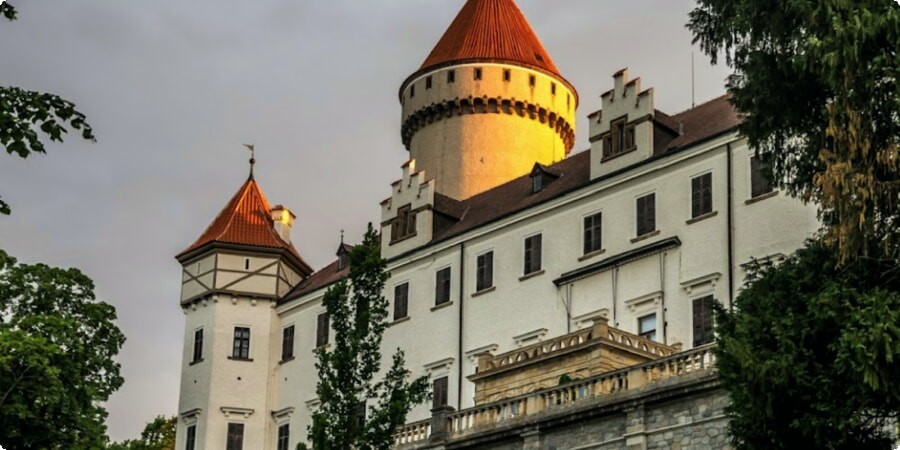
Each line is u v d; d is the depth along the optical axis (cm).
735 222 6312
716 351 3931
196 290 8875
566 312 6906
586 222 6975
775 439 3734
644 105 6919
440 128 9238
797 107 4019
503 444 5788
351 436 5003
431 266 7744
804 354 3706
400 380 5247
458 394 7312
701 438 5034
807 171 4038
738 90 4122
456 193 9019
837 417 3597
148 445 6231
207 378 8600
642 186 6775
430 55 9594
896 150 3659
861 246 3678
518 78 9169
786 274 3925
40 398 5734
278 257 8900
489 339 7250
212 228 9131
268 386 8644
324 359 5200
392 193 8188
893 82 3669
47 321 6088
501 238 7400
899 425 3666
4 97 3144
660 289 6525
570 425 5534
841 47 3650
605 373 5478
